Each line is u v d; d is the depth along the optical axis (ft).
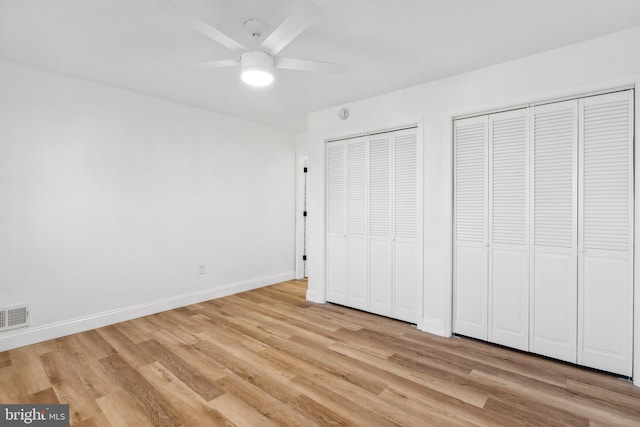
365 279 11.89
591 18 6.66
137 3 6.15
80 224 9.91
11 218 8.73
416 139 10.50
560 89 7.88
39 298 9.18
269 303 12.94
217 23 6.80
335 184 12.77
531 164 8.46
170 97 11.53
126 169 10.87
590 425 5.79
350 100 11.78
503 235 8.93
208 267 13.29
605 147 7.51
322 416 6.02
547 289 8.29
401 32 7.18
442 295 9.80
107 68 9.12
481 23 6.84
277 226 16.21
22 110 8.86
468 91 9.27
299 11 5.08
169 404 6.35
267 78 6.72
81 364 7.88
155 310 11.62
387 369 7.75
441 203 9.82
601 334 7.60
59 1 6.09
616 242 7.40
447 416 6.04
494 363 8.05
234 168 14.17
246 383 7.11
